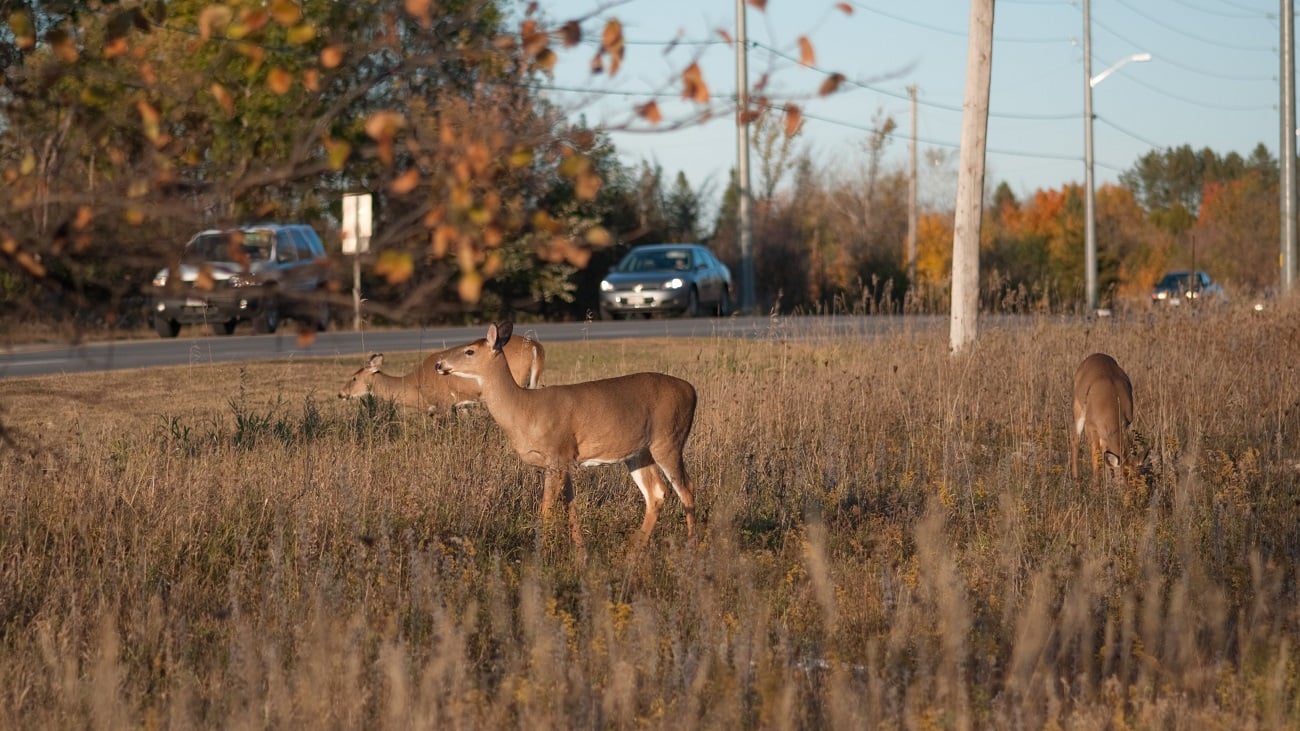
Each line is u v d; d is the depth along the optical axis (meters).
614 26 6.29
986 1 26.03
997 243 80.06
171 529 12.52
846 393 20.36
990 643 9.42
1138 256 96.62
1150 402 20.58
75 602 10.55
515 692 8.52
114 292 6.86
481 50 6.37
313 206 6.74
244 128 6.80
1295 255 41.81
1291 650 9.49
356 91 6.54
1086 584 10.36
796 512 14.29
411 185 6.18
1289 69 41.59
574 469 15.23
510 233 6.50
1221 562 11.78
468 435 16.48
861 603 10.93
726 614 10.52
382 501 13.39
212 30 6.57
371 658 9.55
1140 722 8.16
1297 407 20.34
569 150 6.27
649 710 8.46
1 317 6.96
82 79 7.18
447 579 11.31
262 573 11.41
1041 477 16.09
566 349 28.70
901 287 69.69
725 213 78.12
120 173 6.90
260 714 8.28
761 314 51.41
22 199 6.66
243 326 37.69
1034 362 22.78
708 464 16.14
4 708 8.69
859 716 7.93
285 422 17.72
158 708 8.81
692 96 6.10
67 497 12.70
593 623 10.02
